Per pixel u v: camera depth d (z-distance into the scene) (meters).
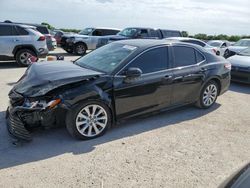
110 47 5.34
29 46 10.88
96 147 4.00
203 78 5.61
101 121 4.34
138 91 4.61
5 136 4.24
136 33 14.93
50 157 3.67
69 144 4.06
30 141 4.06
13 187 3.01
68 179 3.19
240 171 2.41
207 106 5.98
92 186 3.08
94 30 16.91
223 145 4.27
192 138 4.46
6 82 7.85
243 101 6.91
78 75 4.12
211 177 3.37
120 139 4.30
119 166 3.52
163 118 5.32
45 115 3.89
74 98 3.97
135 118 4.79
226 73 6.09
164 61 5.01
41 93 3.90
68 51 16.75
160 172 3.42
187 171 3.47
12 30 10.62
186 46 5.45
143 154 3.85
